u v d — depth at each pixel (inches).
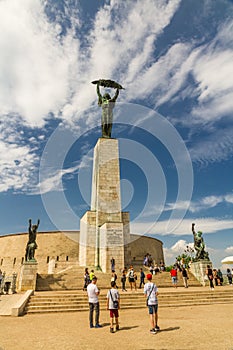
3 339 344.2
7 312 552.4
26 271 857.5
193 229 1123.3
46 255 1833.2
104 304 619.2
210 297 709.3
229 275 1075.3
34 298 610.5
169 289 833.5
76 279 916.6
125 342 315.6
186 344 300.7
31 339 342.3
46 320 476.7
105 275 983.6
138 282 954.1
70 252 1839.3
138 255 1795.0
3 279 850.1
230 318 465.1
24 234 1921.8
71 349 294.5
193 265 1083.3
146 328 390.3
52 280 891.4
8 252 1910.7
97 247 1198.9
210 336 335.0
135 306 615.5
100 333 366.9
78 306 593.3
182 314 519.8
